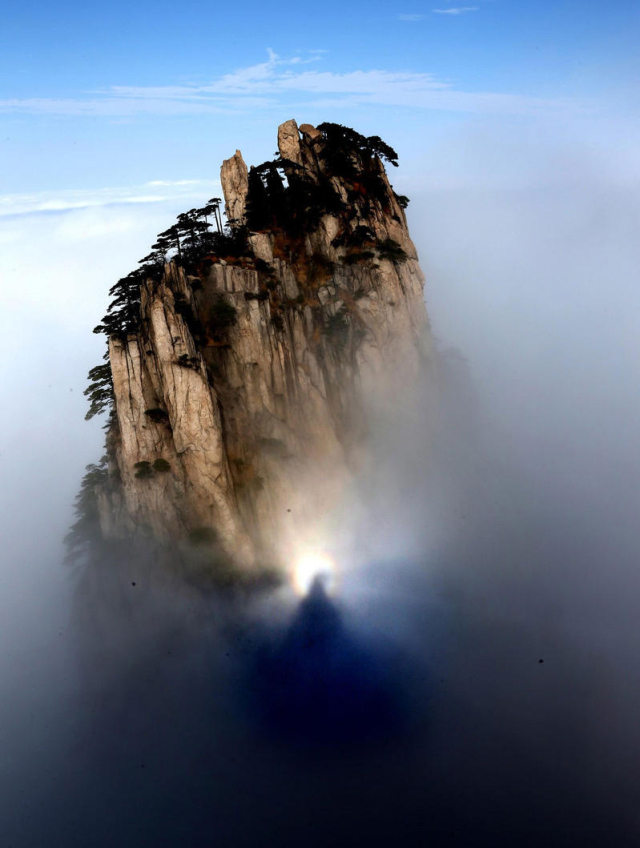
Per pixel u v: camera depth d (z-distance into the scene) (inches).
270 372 3818.9
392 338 4443.9
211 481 3417.8
